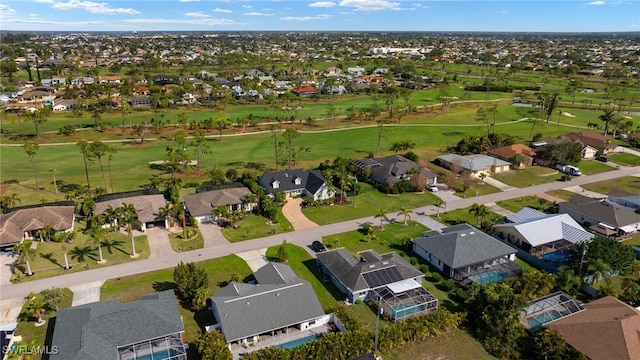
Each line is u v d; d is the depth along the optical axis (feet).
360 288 208.03
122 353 162.30
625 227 286.25
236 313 182.91
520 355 177.88
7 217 266.36
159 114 607.78
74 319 172.86
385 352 177.27
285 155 440.45
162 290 215.92
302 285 201.98
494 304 188.14
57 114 596.70
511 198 351.46
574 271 230.27
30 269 226.17
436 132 552.82
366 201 336.49
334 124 580.71
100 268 233.96
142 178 366.22
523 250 262.47
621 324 173.58
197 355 172.45
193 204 297.33
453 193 358.84
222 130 537.24
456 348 182.19
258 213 310.04
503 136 497.05
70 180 358.64
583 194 363.76
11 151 435.12
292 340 183.73
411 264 238.27
